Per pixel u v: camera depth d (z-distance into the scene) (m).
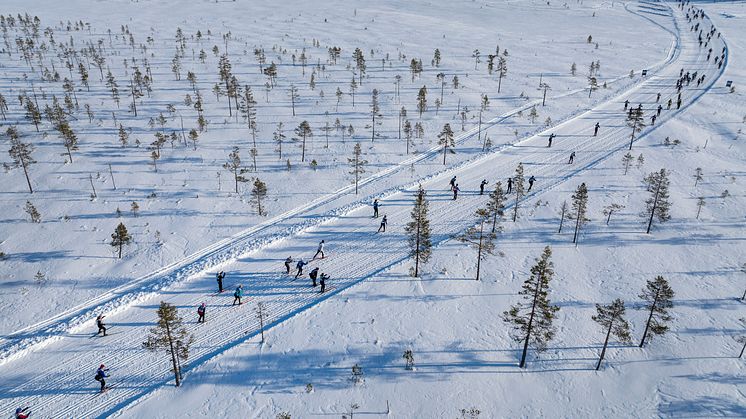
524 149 57.94
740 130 59.00
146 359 29.31
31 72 84.62
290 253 39.69
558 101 74.31
